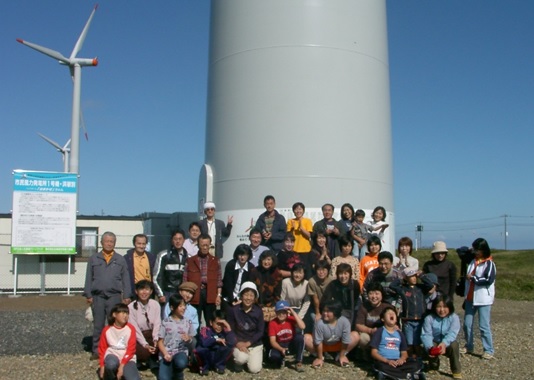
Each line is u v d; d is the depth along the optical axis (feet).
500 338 33.42
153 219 61.87
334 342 26.17
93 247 63.05
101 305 27.30
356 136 38.93
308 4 39.04
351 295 27.09
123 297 27.63
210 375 24.64
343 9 39.63
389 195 41.32
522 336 34.06
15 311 42.01
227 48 40.88
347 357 27.71
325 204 33.78
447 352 24.99
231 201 39.34
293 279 27.96
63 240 51.93
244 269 27.86
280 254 30.17
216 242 32.73
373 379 24.22
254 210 38.29
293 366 26.21
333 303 26.02
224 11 41.60
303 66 38.42
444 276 28.63
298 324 25.46
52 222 51.78
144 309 25.09
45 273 58.03
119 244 64.59
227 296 27.84
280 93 38.37
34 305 45.91
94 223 63.98
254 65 39.24
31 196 51.37
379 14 42.16
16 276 52.80
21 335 32.30
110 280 27.40
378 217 33.22
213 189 40.98
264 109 38.58
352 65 39.37
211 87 42.50
